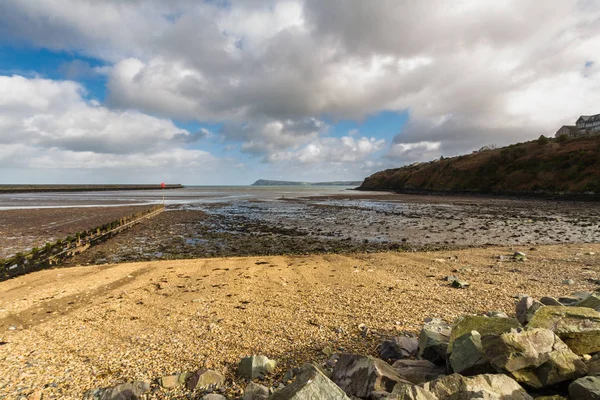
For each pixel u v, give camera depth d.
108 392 4.62
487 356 3.93
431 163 116.81
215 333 6.78
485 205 48.62
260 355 5.41
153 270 13.41
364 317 7.38
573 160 62.78
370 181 146.88
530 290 9.14
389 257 15.07
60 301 9.52
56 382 5.03
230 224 29.83
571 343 4.21
